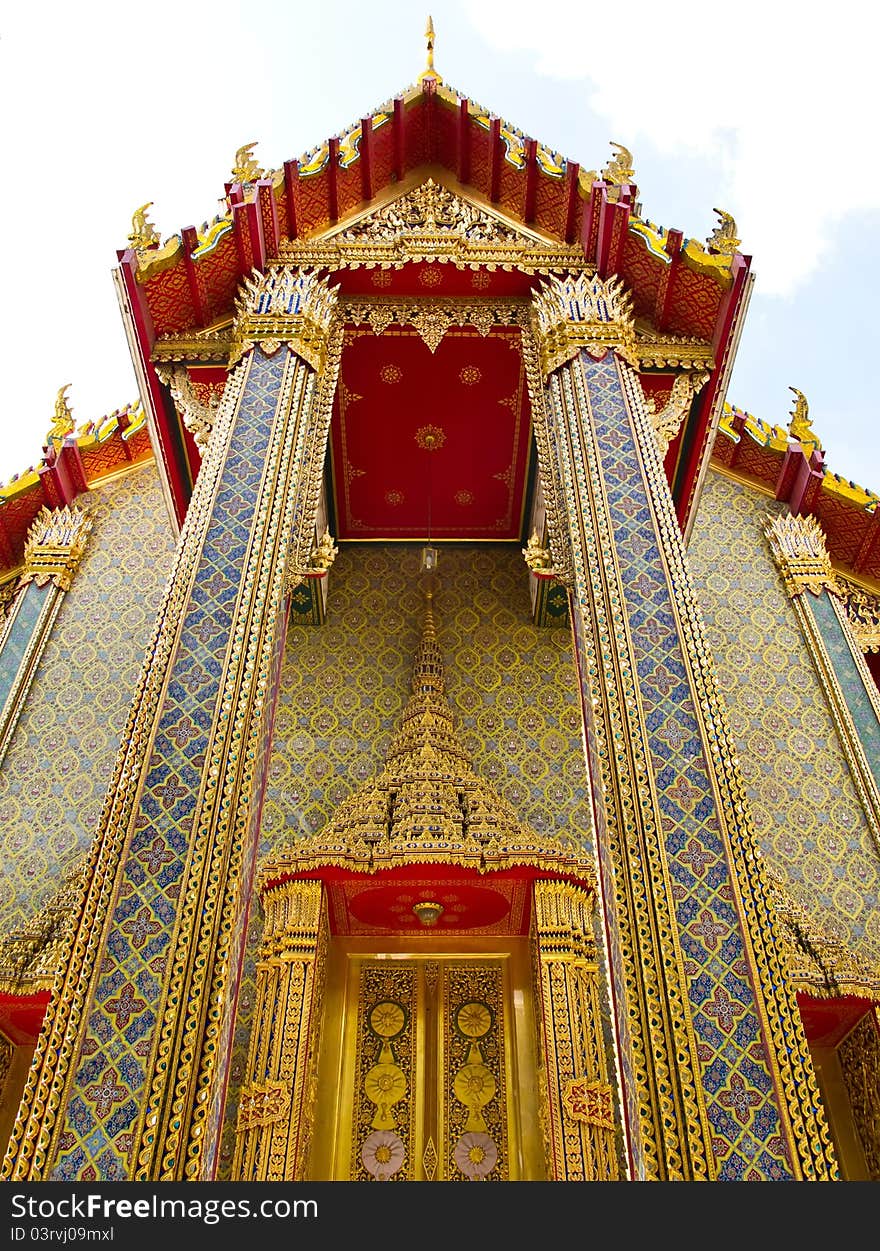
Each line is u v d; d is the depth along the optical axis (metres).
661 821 5.60
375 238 9.64
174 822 5.53
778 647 10.87
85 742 9.95
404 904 8.91
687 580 6.75
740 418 12.31
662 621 6.53
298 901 8.51
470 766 9.88
